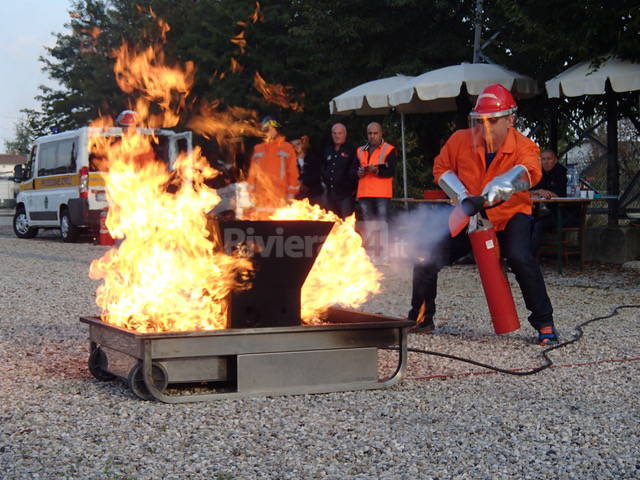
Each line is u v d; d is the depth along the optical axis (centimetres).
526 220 631
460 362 565
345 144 1323
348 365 483
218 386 494
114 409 436
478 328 708
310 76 2245
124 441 380
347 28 1872
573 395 470
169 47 2800
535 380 509
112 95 3584
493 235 599
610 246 1270
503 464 349
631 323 727
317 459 354
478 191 614
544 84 1334
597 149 1461
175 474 335
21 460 351
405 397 466
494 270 598
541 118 1496
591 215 1443
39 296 921
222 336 455
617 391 479
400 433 393
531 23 1247
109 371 496
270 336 465
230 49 2438
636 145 1445
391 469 342
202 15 2559
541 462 351
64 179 1836
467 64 1314
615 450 368
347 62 1950
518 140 605
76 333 681
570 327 706
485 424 409
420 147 1834
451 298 904
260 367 465
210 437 387
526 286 630
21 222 2067
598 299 890
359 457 358
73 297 911
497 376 521
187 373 459
